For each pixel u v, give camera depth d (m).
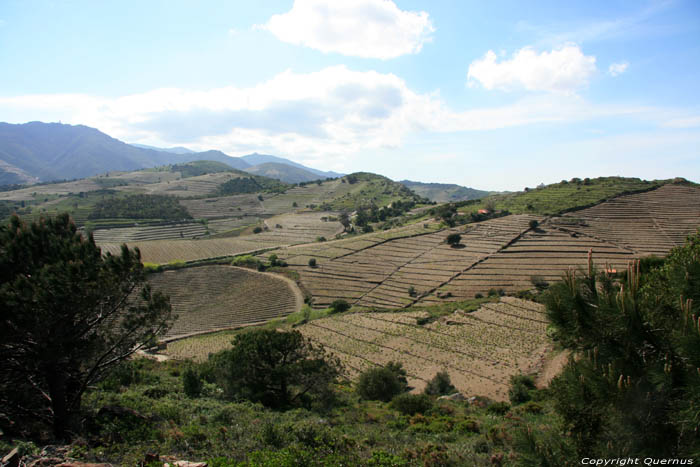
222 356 33.62
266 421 18.38
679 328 7.52
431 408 29.73
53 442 13.35
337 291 99.31
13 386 14.85
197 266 116.25
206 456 12.91
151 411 18.19
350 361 57.38
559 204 129.25
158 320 18.17
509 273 93.31
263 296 100.12
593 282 9.52
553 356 48.78
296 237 161.00
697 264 7.95
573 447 9.05
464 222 131.75
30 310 13.47
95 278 15.34
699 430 7.18
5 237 15.13
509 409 30.20
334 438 15.82
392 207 197.62
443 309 78.19
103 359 16.95
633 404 7.57
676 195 125.88
